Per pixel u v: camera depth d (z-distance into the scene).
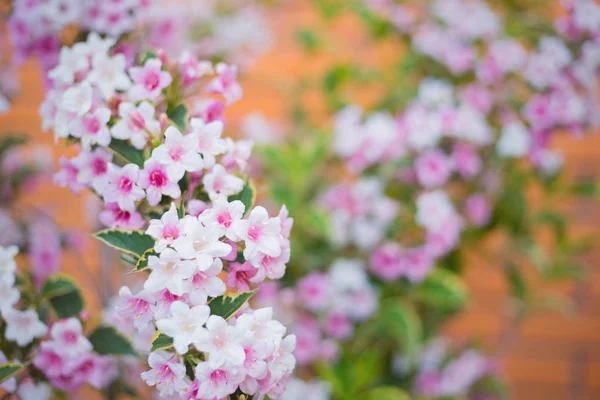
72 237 1.20
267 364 0.73
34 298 0.90
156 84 0.80
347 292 1.15
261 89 1.73
